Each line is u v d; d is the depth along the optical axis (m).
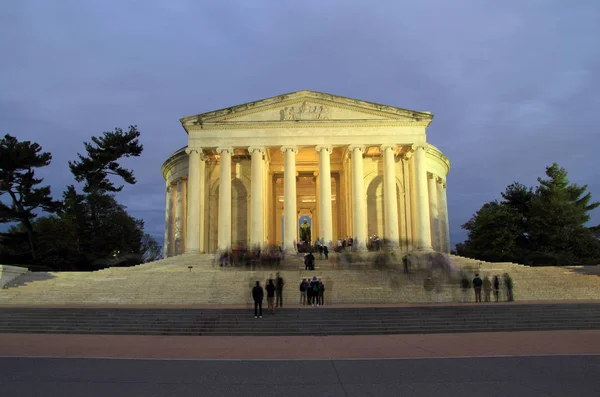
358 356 18.78
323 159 58.06
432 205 70.00
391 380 14.30
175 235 73.38
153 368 16.53
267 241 64.06
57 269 63.31
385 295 38.44
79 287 41.47
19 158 62.53
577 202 80.62
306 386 13.63
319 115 59.00
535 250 70.31
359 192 57.41
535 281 42.16
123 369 16.34
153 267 50.59
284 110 59.25
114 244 68.25
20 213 63.56
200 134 59.09
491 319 28.92
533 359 17.62
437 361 17.41
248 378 14.78
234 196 66.56
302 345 22.17
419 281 41.28
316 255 54.38
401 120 58.62
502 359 17.67
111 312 30.33
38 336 26.33
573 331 26.86
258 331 27.12
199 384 13.98
